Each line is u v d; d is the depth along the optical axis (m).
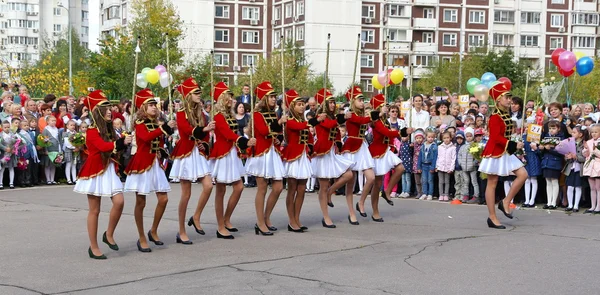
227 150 10.48
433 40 62.72
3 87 20.98
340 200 15.33
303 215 12.95
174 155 10.16
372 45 61.34
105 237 9.43
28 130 17.48
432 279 7.80
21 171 17.42
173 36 41.34
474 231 11.05
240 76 36.53
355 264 8.57
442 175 15.45
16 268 8.44
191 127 10.04
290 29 60.91
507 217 12.47
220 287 7.48
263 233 10.81
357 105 11.93
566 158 13.68
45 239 10.33
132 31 39.16
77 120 18.45
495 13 63.59
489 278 7.84
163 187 9.69
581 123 15.10
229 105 10.51
